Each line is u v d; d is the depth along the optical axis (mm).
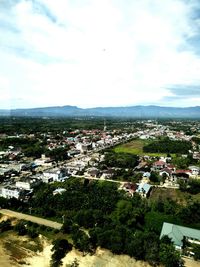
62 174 177875
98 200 127125
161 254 83688
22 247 96312
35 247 96250
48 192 142125
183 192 149875
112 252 91000
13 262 88250
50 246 96125
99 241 92875
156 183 165375
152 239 91062
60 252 90312
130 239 91688
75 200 127000
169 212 119688
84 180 168125
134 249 87500
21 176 182000
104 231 96562
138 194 139875
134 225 107375
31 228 106938
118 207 120125
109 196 133750
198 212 113062
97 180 169750
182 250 90000
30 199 137000
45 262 88562
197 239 94188
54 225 110125
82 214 109688
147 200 134750
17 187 148750
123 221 109375
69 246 94312
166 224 101375
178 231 97000
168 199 134875
